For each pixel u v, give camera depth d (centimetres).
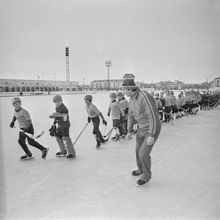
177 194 268
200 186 287
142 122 304
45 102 1636
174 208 237
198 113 1238
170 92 935
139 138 313
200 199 254
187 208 236
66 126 411
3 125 786
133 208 239
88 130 704
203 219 216
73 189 286
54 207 244
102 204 249
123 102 614
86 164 382
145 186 291
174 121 927
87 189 286
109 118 966
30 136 403
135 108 302
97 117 486
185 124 834
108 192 277
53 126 422
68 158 416
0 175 331
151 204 246
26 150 411
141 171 325
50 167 369
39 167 368
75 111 1230
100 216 226
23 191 280
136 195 268
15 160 406
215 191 272
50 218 224
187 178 312
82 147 499
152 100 292
